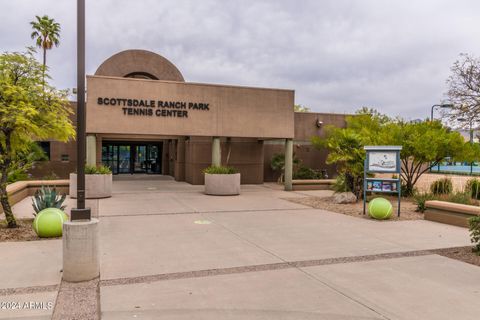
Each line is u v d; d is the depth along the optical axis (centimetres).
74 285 589
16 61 943
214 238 923
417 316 494
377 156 1303
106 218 1174
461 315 498
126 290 570
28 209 1330
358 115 2494
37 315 483
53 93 1002
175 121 1870
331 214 1309
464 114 2220
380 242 903
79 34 634
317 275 651
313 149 2691
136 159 3275
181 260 731
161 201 1567
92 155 1756
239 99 1988
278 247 842
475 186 1764
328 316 489
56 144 2495
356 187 1648
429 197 1459
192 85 1900
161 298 540
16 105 898
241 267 692
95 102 1730
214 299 539
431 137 1697
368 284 609
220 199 1664
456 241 921
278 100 2059
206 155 2309
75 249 599
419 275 658
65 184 1770
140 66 3067
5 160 962
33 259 719
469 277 651
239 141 2412
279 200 1656
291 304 525
